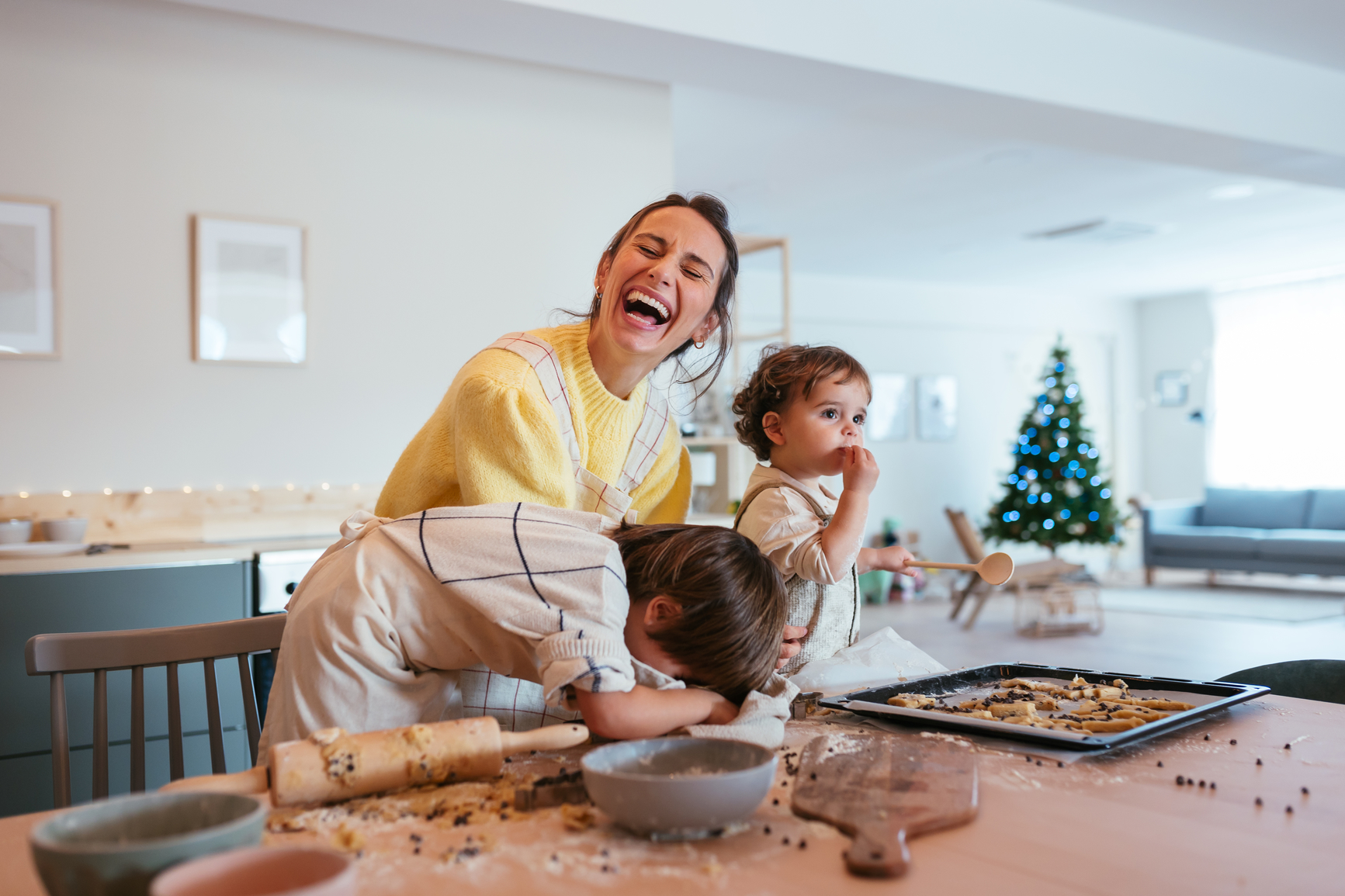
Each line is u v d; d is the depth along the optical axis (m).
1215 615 6.45
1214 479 9.34
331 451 3.23
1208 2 3.72
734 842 0.69
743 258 7.52
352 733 0.92
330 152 3.25
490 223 3.48
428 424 1.21
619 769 0.75
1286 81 4.33
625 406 1.26
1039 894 0.61
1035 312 9.45
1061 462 7.66
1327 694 1.42
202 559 2.69
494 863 0.66
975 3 3.56
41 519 2.86
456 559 0.92
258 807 0.60
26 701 2.47
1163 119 3.97
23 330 2.85
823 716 1.08
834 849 0.68
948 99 3.66
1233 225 6.71
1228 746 0.94
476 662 1.00
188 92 3.06
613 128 3.69
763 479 1.41
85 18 2.94
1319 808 0.76
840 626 1.35
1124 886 0.62
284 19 3.15
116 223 2.97
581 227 3.63
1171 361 9.78
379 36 3.33
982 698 1.12
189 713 2.57
